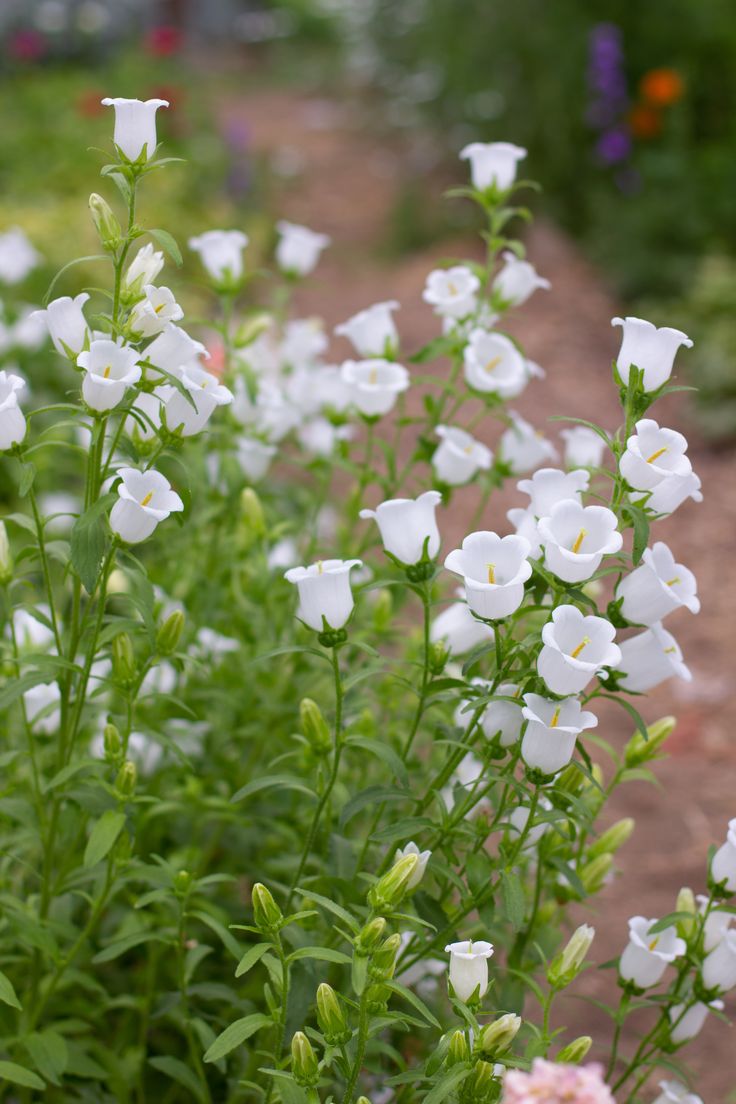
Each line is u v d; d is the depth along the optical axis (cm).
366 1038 242
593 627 247
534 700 251
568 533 256
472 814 328
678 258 1154
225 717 403
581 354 1059
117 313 279
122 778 300
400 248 1386
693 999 295
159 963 371
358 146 1934
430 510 280
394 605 402
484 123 1459
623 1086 431
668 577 271
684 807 597
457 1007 246
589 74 1334
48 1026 338
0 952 354
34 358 727
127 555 291
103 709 348
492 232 391
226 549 428
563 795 267
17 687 290
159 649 308
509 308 395
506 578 261
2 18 1978
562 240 1278
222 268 412
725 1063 450
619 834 328
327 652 393
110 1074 338
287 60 2667
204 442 429
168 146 1482
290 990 278
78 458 629
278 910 243
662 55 1373
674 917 281
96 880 333
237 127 1603
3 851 341
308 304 1182
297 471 700
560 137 1357
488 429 913
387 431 877
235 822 384
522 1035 319
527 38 1393
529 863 323
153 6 2522
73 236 1034
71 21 2027
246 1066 320
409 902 291
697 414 956
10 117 1552
